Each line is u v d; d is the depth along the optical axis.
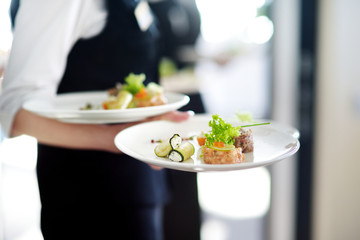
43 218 1.36
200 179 2.98
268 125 0.92
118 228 1.41
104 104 1.07
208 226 2.38
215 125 0.76
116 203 1.37
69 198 1.33
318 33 1.90
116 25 1.21
